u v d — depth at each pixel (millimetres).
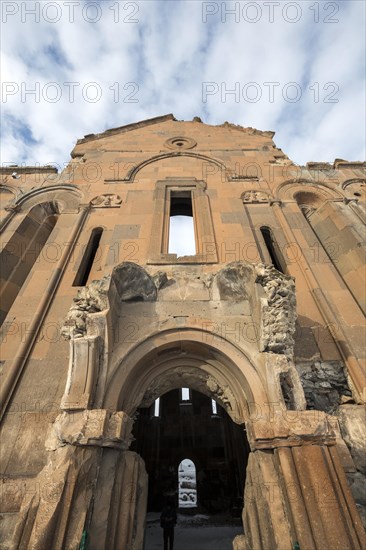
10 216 8938
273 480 3711
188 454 17656
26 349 5438
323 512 3270
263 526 3600
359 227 8430
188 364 5191
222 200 8734
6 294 7504
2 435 4508
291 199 9133
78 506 3436
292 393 4305
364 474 4277
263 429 3955
